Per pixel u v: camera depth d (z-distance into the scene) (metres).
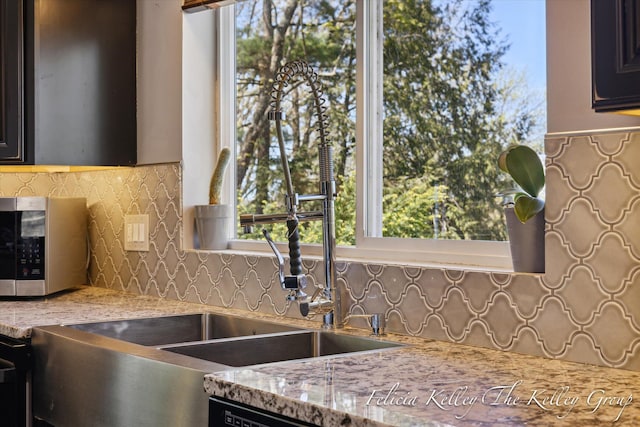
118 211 2.93
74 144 2.70
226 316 2.31
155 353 1.70
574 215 1.55
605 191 1.50
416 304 1.88
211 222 2.62
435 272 1.83
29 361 2.10
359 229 2.25
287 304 2.26
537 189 1.65
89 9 2.74
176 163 2.67
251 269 2.38
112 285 2.96
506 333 1.67
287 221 1.93
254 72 2.69
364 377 1.39
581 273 1.54
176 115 2.68
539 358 1.59
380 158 2.25
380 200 2.24
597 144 1.51
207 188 2.73
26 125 2.62
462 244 1.99
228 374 1.42
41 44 2.62
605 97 1.20
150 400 1.63
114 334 2.21
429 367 1.49
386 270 1.95
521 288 1.64
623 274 1.47
